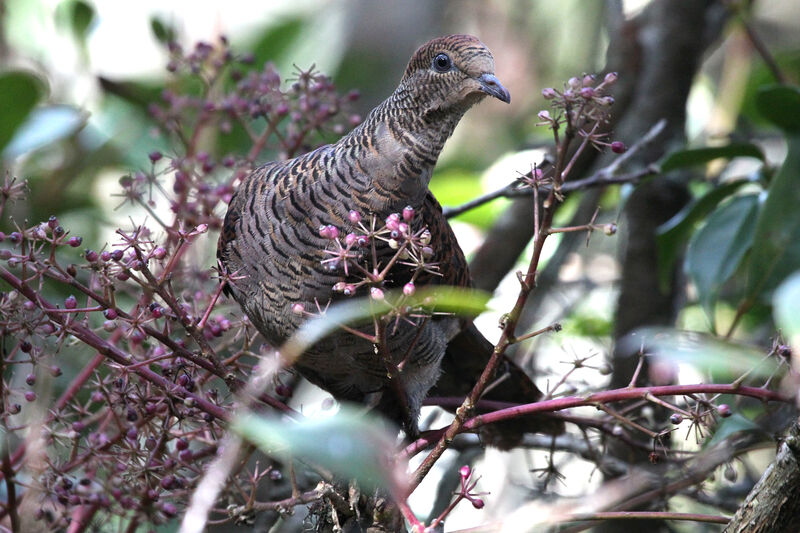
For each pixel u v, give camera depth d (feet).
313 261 14.15
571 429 14.71
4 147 14.61
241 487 14.08
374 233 13.92
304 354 14.25
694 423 13.92
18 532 13.98
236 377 13.99
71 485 13.97
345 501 14.03
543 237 13.84
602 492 14.24
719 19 14.90
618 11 14.82
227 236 14.23
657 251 14.67
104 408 14.12
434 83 14.17
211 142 14.83
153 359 13.98
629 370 14.55
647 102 14.83
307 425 13.53
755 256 14.35
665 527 14.57
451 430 13.91
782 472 13.88
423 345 14.24
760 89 14.35
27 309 13.97
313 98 14.39
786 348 13.89
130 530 14.05
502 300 14.83
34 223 14.76
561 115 13.87
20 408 14.01
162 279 13.98
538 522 13.99
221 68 14.44
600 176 14.48
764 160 14.52
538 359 14.84
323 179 14.16
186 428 14.23
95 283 14.07
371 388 14.35
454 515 14.88
